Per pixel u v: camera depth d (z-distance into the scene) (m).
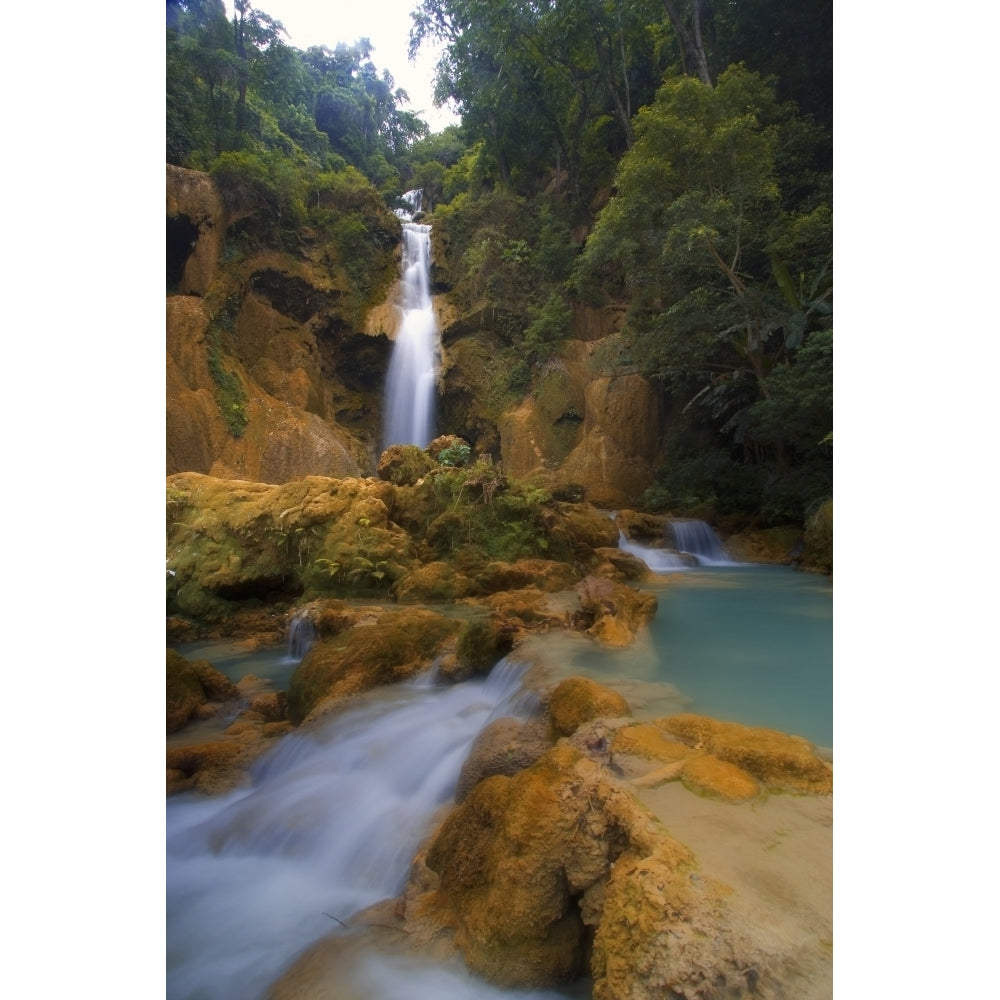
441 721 5.53
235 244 20.84
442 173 32.81
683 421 18.56
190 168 21.08
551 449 21.12
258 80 24.70
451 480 12.09
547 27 21.83
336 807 4.64
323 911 3.76
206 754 5.77
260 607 10.95
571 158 25.16
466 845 3.27
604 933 2.44
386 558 10.60
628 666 5.70
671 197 14.27
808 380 12.59
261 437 19.02
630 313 17.98
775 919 2.23
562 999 2.74
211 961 3.36
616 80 23.22
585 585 7.91
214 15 23.03
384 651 6.76
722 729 3.77
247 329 20.80
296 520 10.81
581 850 2.87
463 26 24.67
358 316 23.11
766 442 15.95
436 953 3.01
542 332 22.58
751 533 15.01
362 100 33.09
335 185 24.11
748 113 13.51
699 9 17.38
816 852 2.61
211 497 11.67
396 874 3.92
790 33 16.88
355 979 2.93
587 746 3.71
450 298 24.50
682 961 2.16
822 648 6.48
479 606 9.31
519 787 3.23
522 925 2.82
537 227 25.31
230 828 4.62
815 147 15.02
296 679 6.87
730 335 15.08
